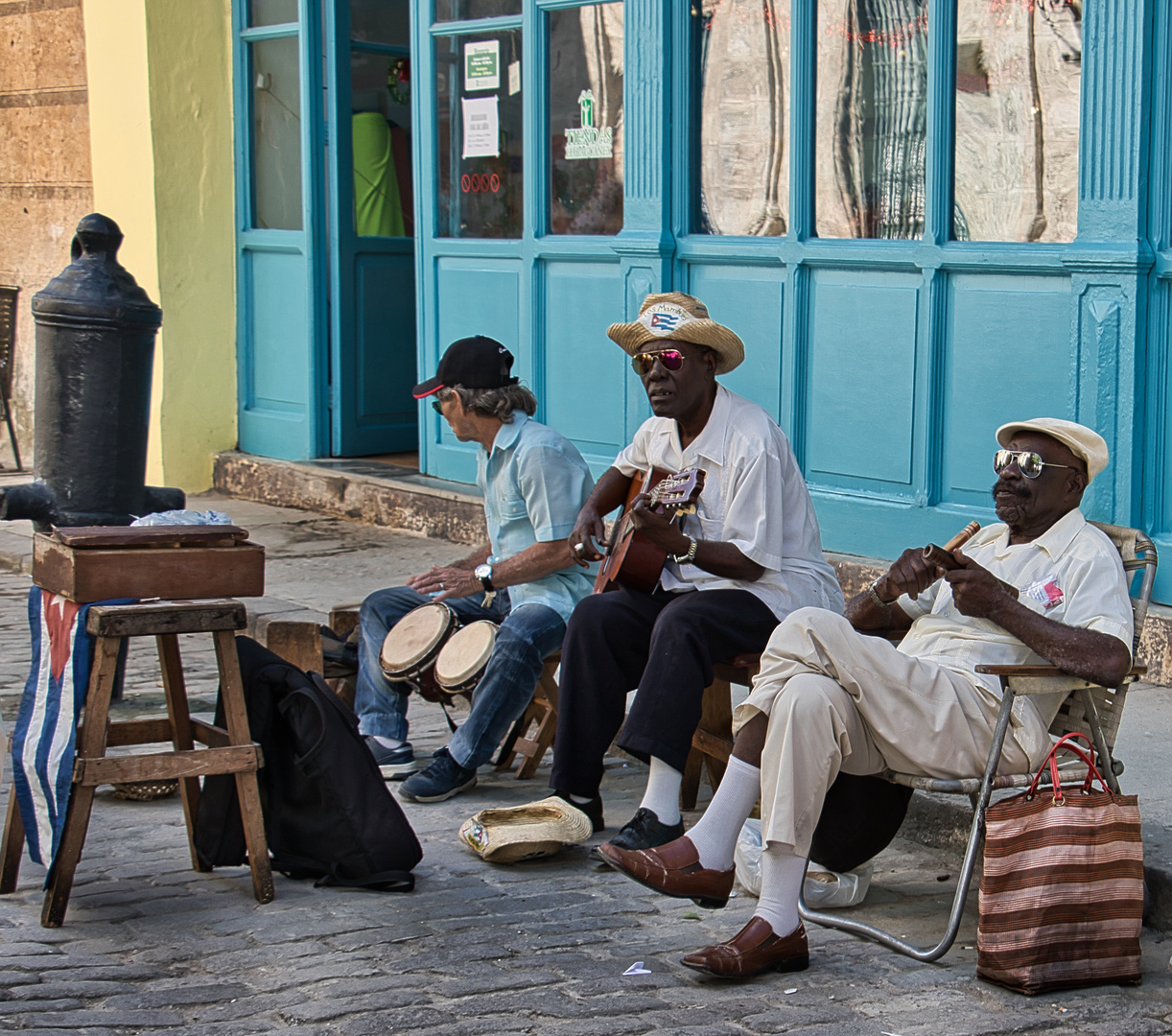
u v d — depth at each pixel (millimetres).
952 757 3787
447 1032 3250
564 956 3736
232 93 10562
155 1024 3285
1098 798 3566
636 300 7844
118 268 6062
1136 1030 3309
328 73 9898
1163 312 5883
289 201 10352
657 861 3787
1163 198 5852
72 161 11078
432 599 5281
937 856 4559
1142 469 5992
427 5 9039
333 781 4211
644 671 4590
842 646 3742
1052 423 3959
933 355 6629
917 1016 3383
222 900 4148
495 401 5172
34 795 4035
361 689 5312
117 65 10430
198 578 4047
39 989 3475
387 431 10477
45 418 5965
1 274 11773
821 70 7039
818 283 7113
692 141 7641
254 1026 3287
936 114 6547
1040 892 3506
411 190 10453
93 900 4137
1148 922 3979
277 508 10109
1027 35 6270
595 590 4852
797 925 3664
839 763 3717
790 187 7172
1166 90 5789
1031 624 3723
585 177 8289
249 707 4254
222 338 10742
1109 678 3654
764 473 4484
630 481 5035
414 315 10516
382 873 4215
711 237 7555
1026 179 6348
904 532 6801
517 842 4391
